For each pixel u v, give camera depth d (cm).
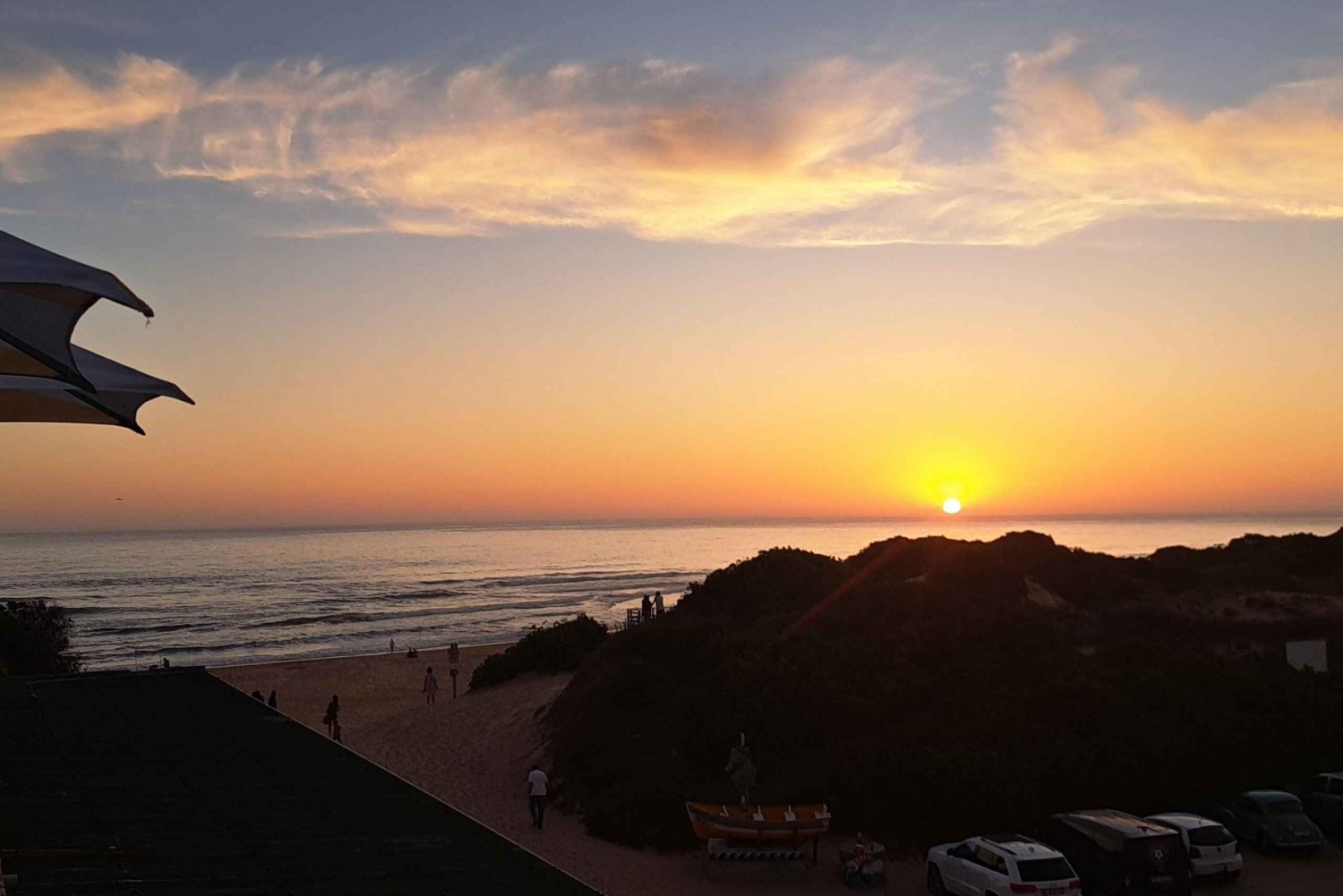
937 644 2825
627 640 3219
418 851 926
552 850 2231
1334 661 3116
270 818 998
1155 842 1831
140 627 8469
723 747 2466
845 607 3173
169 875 810
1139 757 2348
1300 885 1964
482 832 998
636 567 16538
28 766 1138
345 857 895
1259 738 2486
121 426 645
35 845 857
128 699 1605
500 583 13138
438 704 3981
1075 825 1953
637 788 2411
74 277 390
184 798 1049
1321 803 2272
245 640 7756
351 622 8888
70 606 10100
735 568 3753
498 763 2934
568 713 3020
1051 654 2784
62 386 553
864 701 2553
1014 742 2375
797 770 2353
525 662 4256
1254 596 3428
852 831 2195
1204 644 3138
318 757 1266
